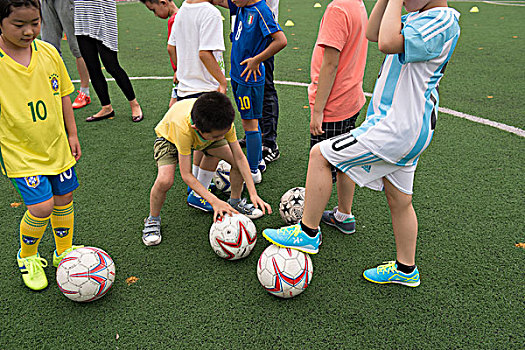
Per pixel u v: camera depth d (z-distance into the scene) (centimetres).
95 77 489
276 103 396
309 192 228
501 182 361
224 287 247
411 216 231
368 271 252
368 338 212
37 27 195
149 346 208
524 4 1526
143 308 232
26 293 243
